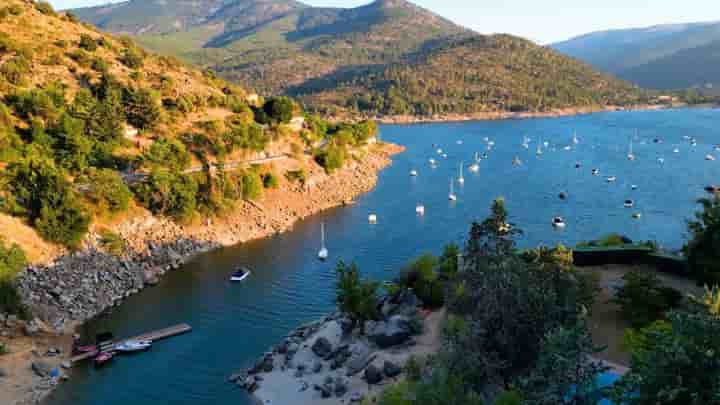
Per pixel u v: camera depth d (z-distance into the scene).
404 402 45.12
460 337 42.81
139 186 113.62
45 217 90.75
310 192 151.62
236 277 95.69
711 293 41.97
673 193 154.38
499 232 59.59
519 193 160.25
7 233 86.31
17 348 68.31
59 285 84.44
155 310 84.06
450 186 172.00
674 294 57.50
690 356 29.34
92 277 89.81
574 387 34.41
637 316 55.38
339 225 130.12
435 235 121.50
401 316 69.44
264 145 154.25
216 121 152.38
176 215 115.56
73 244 93.06
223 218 123.31
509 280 42.19
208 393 62.44
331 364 65.00
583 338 34.44
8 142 105.25
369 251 110.75
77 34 180.00
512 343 39.62
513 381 38.28
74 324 78.50
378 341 66.12
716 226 59.03
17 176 94.69
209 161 137.25
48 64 151.62
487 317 41.53
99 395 62.19
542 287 42.47
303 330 76.00
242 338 75.25
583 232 123.06
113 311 83.81
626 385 31.66
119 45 192.88
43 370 65.19
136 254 101.94
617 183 168.50
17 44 150.50
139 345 71.94
